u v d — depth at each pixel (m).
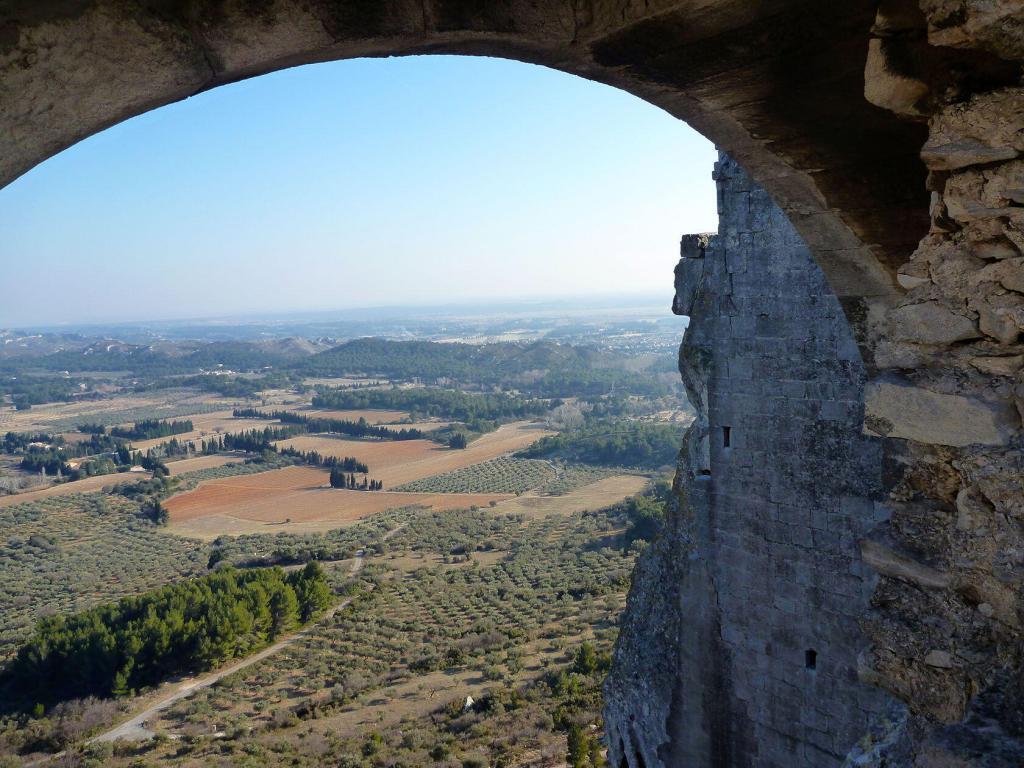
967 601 3.62
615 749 12.19
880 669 3.97
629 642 12.10
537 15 3.50
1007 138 3.46
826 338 9.27
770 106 4.45
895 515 4.00
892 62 3.75
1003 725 3.27
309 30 3.12
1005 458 3.47
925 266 3.86
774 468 9.82
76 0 2.66
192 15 2.89
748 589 10.19
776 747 10.00
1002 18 3.28
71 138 2.88
